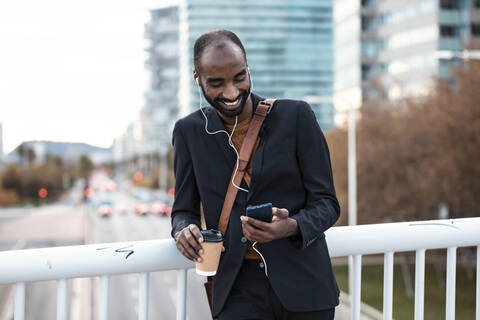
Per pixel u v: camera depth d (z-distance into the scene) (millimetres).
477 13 48250
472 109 19375
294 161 1606
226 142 1646
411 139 20844
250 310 1618
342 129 25141
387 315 1994
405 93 23766
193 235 1551
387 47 57250
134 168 145375
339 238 1898
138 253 1706
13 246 35125
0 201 75688
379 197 21953
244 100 1559
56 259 1615
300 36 95000
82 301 20562
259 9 94688
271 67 94750
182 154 1727
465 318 13484
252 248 1637
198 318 16469
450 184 19375
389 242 1960
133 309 19125
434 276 22969
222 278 1639
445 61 48500
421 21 50906
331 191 1602
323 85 95688
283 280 1585
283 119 1618
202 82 1546
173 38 153000
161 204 57969
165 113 149500
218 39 1505
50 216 57344
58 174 96312
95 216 55406
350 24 61875
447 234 2047
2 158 98062
